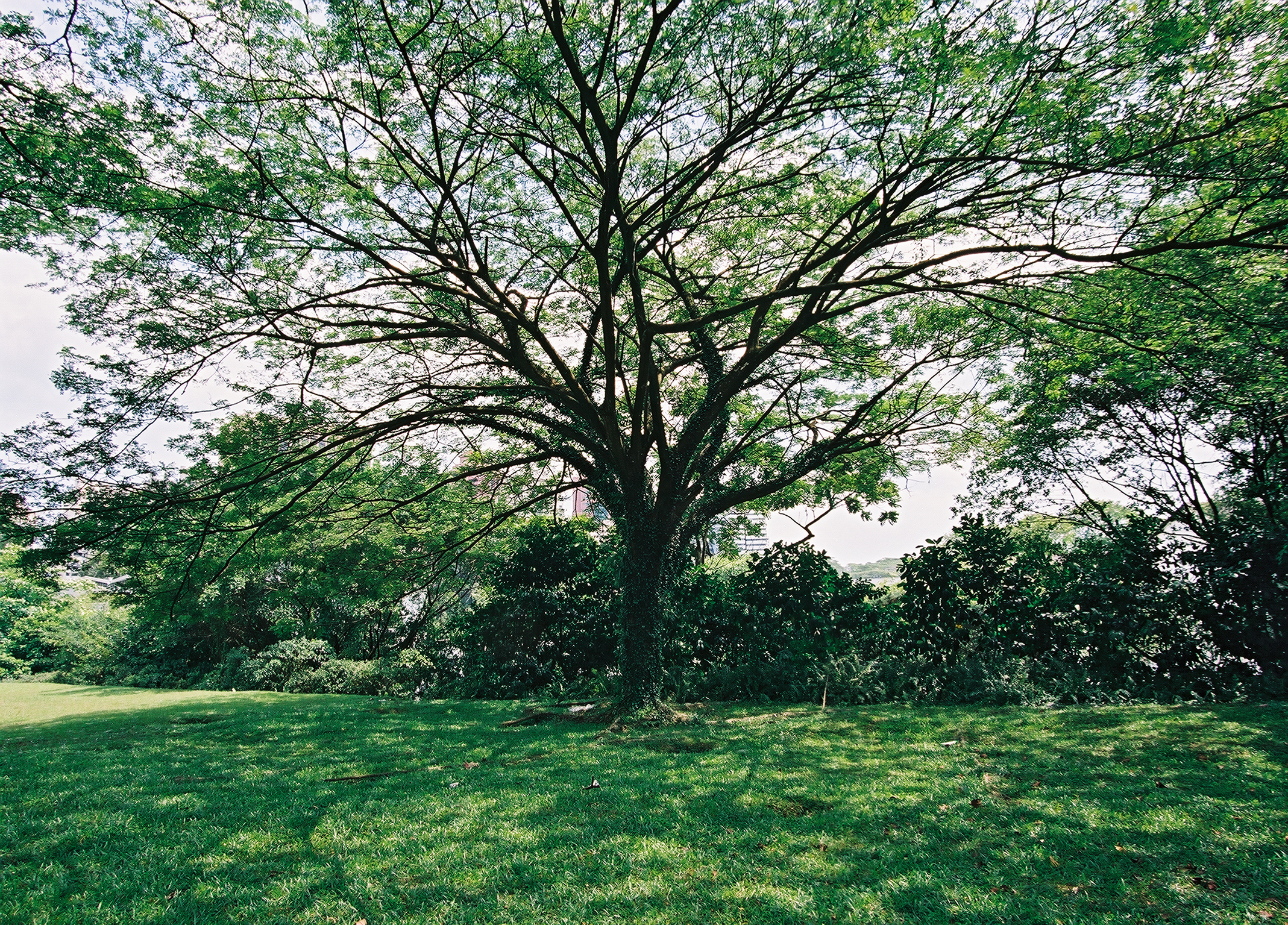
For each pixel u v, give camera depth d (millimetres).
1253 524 10141
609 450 11883
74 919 3625
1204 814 4668
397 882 4062
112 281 9648
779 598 12953
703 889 3828
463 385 11367
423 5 8508
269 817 5352
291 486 11539
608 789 5973
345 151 9953
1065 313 9719
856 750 7453
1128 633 10312
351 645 19438
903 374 12711
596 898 3732
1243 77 6980
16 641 24109
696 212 12297
